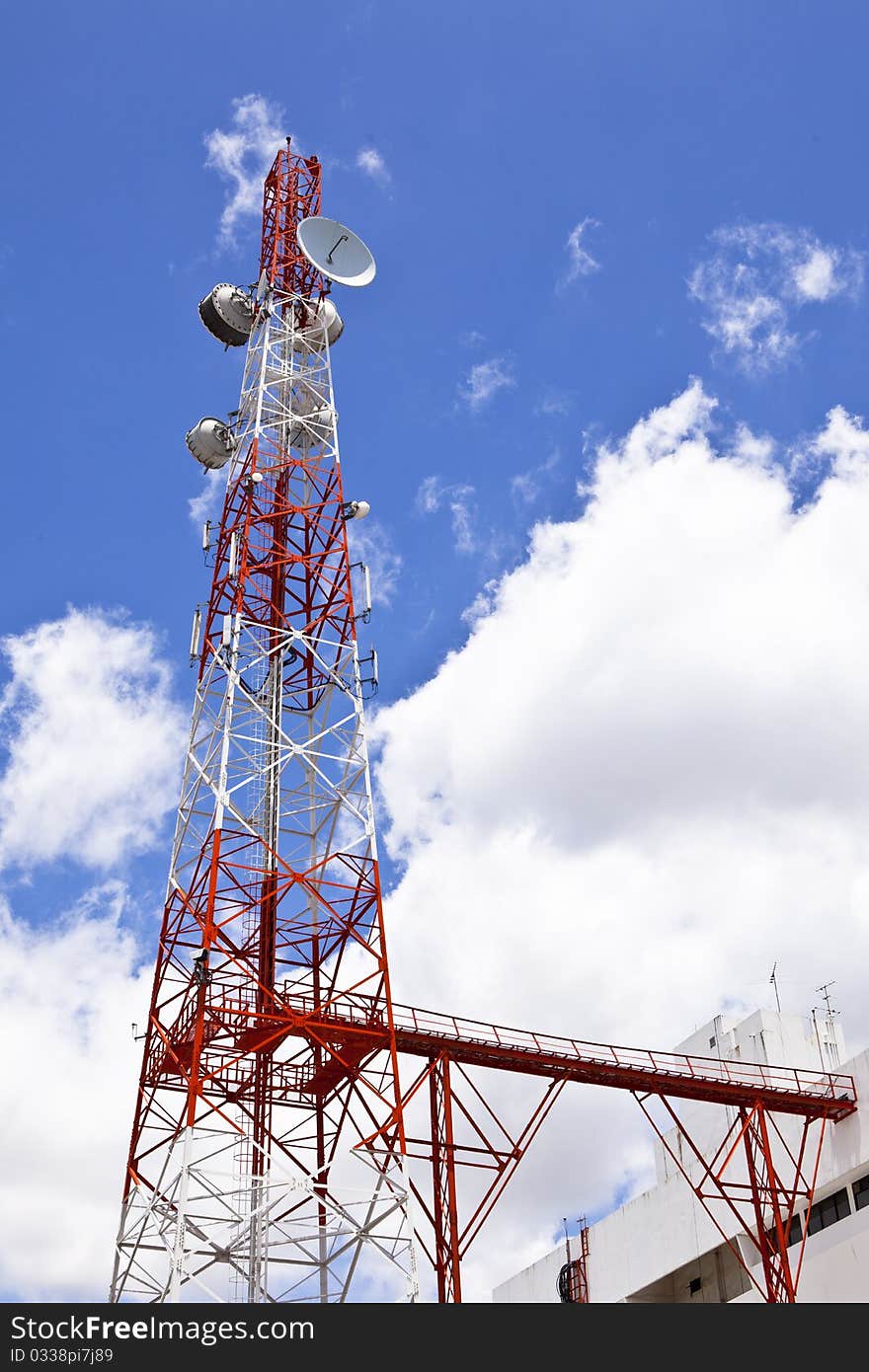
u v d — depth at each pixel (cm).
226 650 6569
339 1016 6006
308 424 7412
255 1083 6016
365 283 8019
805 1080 7456
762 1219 7088
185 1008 5878
